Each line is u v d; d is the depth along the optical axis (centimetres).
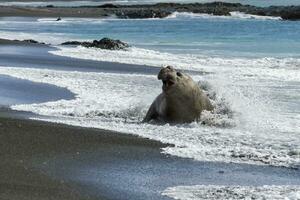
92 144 1673
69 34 7556
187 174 1415
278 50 5169
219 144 1742
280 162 1533
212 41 6231
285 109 2347
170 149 1645
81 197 1211
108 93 2722
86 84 3003
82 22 10112
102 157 1538
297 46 5494
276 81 3212
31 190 1236
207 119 2084
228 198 1230
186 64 4162
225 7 13100
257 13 11331
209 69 3856
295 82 3175
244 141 1783
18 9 12950
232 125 2052
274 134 1895
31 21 10338
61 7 14612
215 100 2283
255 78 3344
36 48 5056
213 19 10569
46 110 2262
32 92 2739
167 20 10438
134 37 6975
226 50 5256
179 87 2077
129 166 1466
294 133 1911
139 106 2327
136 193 1255
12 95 2655
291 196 1237
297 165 1508
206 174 1419
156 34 7362
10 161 1457
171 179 1367
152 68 3847
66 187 1272
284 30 7512
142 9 12850
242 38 6512
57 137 1734
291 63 4138
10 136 1717
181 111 2084
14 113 2177
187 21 9975
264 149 1678
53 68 3719
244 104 2331
